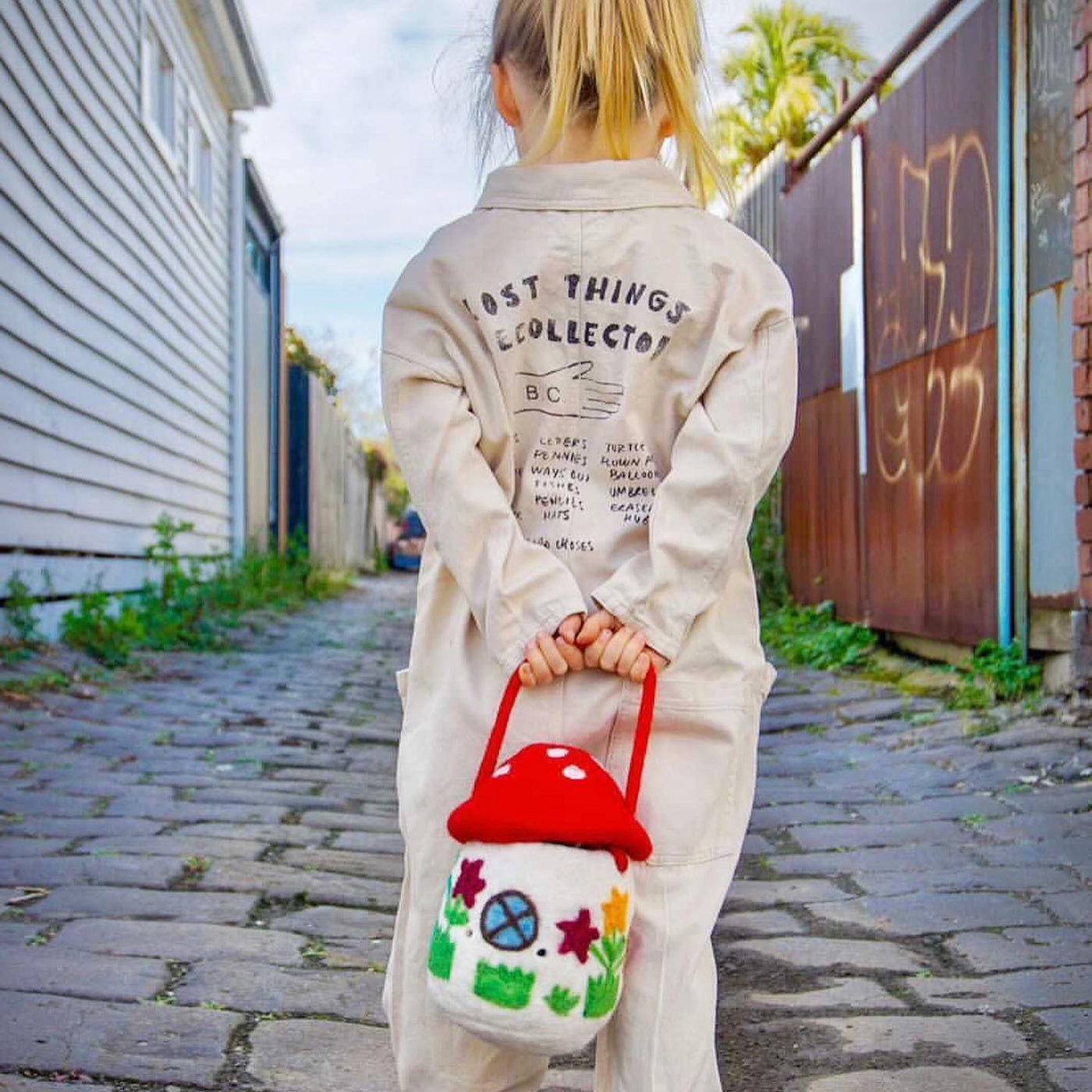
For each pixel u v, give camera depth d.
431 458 1.46
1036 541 5.00
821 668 6.61
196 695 6.10
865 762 4.43
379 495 31.70
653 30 1.52
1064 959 2.58
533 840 1.30
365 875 3.20
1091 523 4.55
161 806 3.80
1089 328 4.52
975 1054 2.17
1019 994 2.42
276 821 3.70
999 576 5.22
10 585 6.17
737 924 2.88
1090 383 4.53
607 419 1.49
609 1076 1.45
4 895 2.90
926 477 6.06
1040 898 2.96
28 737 4.70
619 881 1.32
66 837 3.40
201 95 11.29
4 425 6.04
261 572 12.30
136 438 8.82
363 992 2.43
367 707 6.11
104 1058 2.08
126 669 6.66
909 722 4.95
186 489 10.68
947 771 4.17
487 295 1.50
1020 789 3.88
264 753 4.75
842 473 7.48
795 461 8.61
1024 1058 2.15
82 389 7.43
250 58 11.81
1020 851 3.32
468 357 1.49
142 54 8.84
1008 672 5.03
